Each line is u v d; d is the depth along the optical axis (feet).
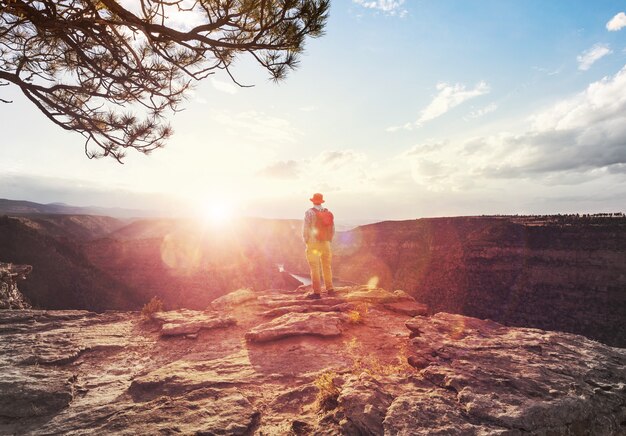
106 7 14.15
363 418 8.37
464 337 14.23
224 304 24.16
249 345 16.74
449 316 17.34
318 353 15.31
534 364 11.07
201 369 13.75
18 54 21.67
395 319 20.44
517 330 15.17
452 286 297.53
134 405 10.82
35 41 20.84
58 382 12.15
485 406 8.57
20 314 20.97
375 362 14.07
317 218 23.65
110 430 9.14
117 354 16.12
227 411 10.04
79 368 14.47
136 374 13.98
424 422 8.04
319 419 9.28
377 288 26.94
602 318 215.72
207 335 18.51
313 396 11.11
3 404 10.55
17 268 52.54
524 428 7.86
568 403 8.66
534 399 8.94
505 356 11.75
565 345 13.01
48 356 14.90
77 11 14.52
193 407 10.29
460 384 9.75
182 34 14.61
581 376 10.37
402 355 14.39
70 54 21.81
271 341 17.08
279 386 12.17
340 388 10.34
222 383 12.32
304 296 25.08
